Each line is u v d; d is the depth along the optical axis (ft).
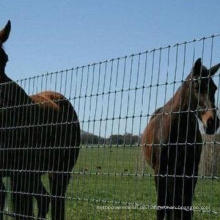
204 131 20.98
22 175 19.48
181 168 22.40
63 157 20.25
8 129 19.93
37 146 20.24
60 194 22.52
